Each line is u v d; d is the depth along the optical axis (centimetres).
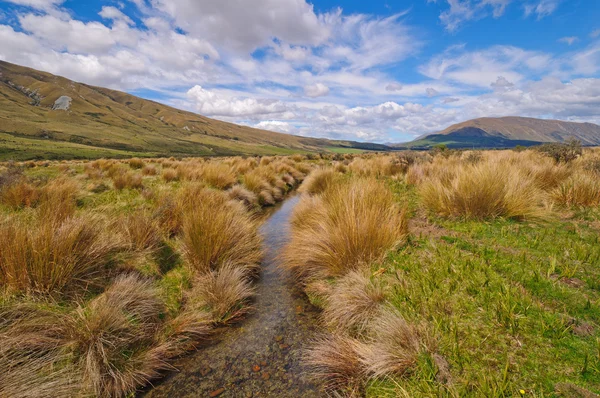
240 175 1402
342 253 440
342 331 339
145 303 360
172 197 778
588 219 512
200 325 365
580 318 272
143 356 304
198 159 2506
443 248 449
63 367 268
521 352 245
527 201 563
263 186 1170
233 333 364
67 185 789
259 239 617
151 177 1276
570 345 243
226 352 331
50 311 316
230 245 511
